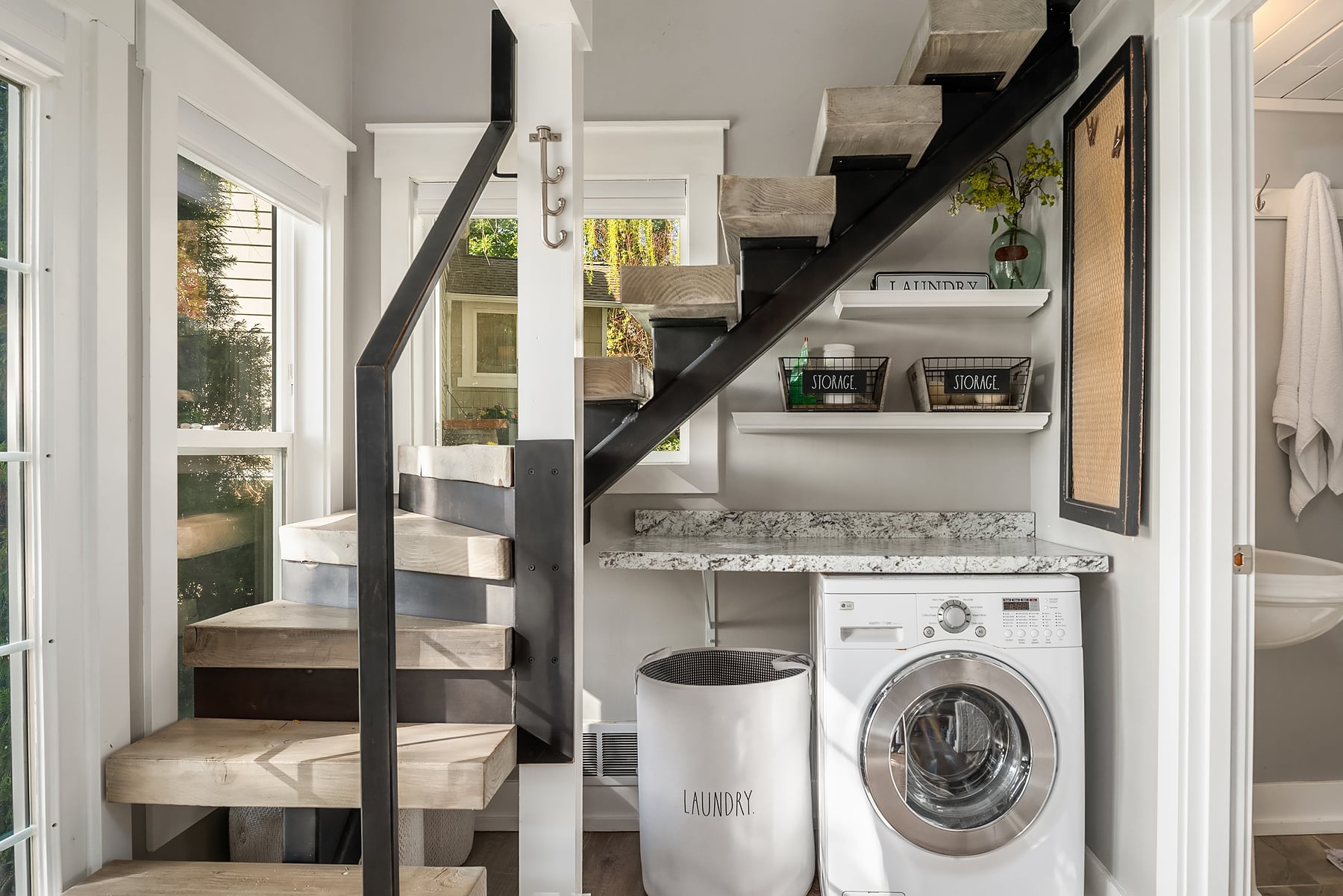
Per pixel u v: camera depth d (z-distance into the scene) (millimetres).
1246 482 1912
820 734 2387
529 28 1906
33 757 1686
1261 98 2877
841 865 2258
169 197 2010
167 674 1989
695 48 2896
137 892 1645
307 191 2650
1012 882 2223
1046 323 2695
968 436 2867
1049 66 2375
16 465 1661
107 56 1810
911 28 2863
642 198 2918
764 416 2611
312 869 1734
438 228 1657
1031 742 2215
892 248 2857
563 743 1881
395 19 2953
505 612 1949
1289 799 2854
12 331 1660
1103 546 2328
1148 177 2055
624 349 2998
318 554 2297
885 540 2754
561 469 1896
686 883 2275
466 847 2650
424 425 3037
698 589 2895
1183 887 1909
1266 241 2883
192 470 2211
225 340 2371
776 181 2078
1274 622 2277
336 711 1998
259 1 2391
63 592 1726
